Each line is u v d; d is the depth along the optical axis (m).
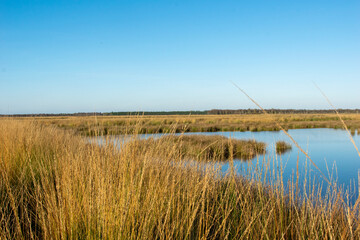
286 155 12.75
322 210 2.68
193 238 2.61
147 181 2.79
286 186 3.73
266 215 2.88
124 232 2.10
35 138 5.78
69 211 2.26
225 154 9.55
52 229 2.19
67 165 2.83
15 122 7.33
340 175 8.42
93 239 2.15
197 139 14.58
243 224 2.78
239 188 3.52
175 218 2.55
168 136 3.08
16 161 4.41
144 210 2.41
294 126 34.78
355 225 2.48
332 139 20.39
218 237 2.87
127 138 2.80
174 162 3.04
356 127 32.84
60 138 6.16
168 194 2.75
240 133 26.67
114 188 2.42
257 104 1.75
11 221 2.77
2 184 3.24
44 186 2.56
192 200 2.73
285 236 2.65
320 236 2.50
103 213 2.12
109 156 2.65
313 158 12.15
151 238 2.29
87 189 2.43
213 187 3.17
